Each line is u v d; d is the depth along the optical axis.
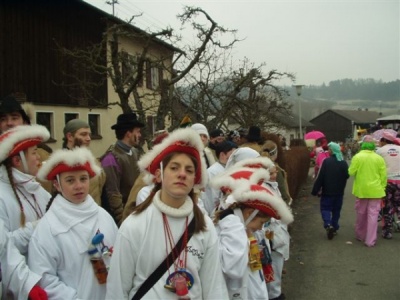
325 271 6.38
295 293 5.48
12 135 2.89
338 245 7.91
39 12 13.70
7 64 12.47
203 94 9.93
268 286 4.52
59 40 14.45
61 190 2.71
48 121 14.13
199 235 2.44
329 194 8.37
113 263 2.38
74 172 2.68
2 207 2.75
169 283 2.33
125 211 3.66
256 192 3.08
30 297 2.42
